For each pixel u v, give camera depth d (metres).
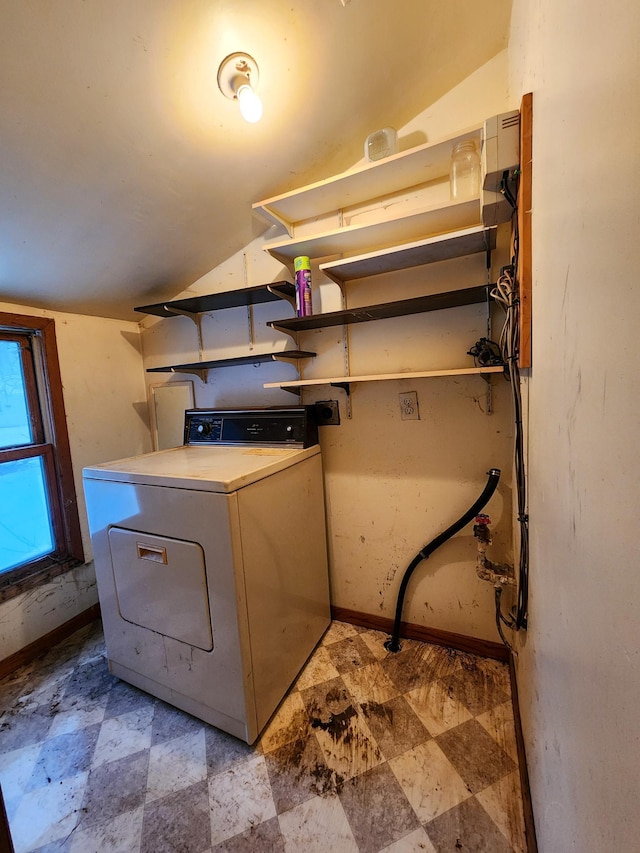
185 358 2.20
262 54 1.04
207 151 1.27
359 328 1.70
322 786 1.12
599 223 0.41
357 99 1.27
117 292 1.92
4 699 1.49
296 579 1.54
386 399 1.68
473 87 1.34
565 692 0.58
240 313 2.00
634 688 0.32
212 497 1.17
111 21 0.85
